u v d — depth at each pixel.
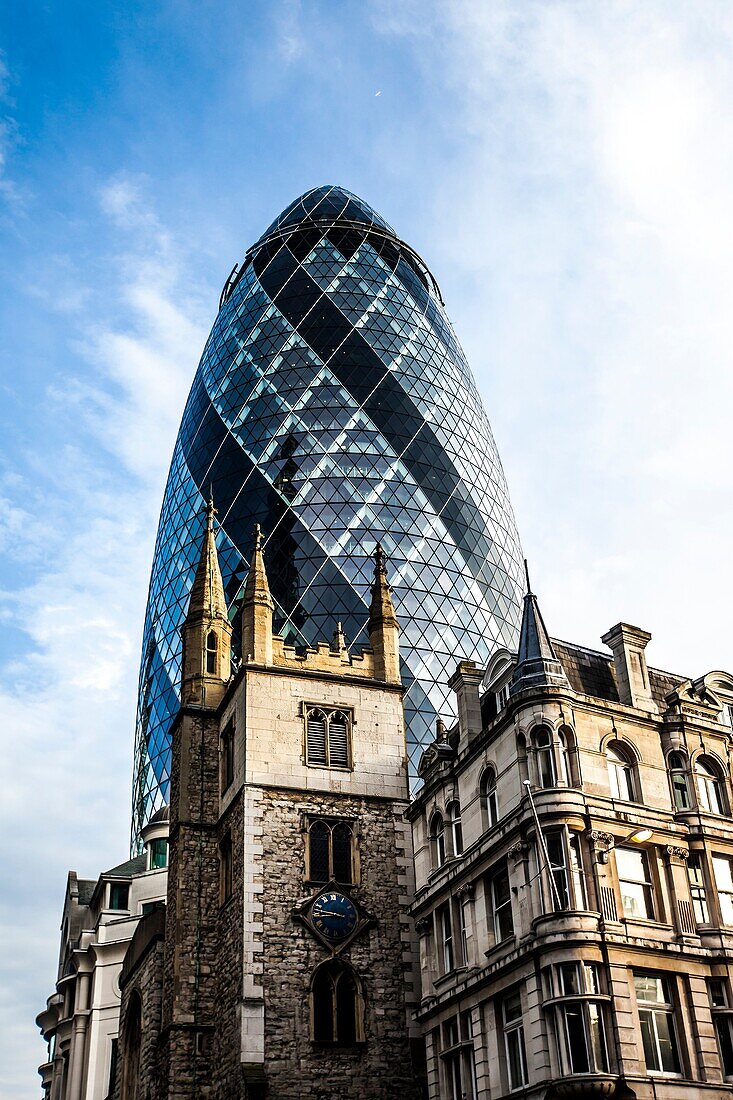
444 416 115.44
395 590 101.88
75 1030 82.19
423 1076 55.75
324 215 125.88
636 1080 40.41
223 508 107.50
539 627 49.47
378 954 57.84
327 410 109.88
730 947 44.84
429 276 130.12
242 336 118.25
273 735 61.44
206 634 70.19
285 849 58.91
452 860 51.34
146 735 110.19
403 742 63.94
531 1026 42.91
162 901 75.19
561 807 44.72
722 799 49.06
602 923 42.97
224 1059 55.97
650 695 50.88
